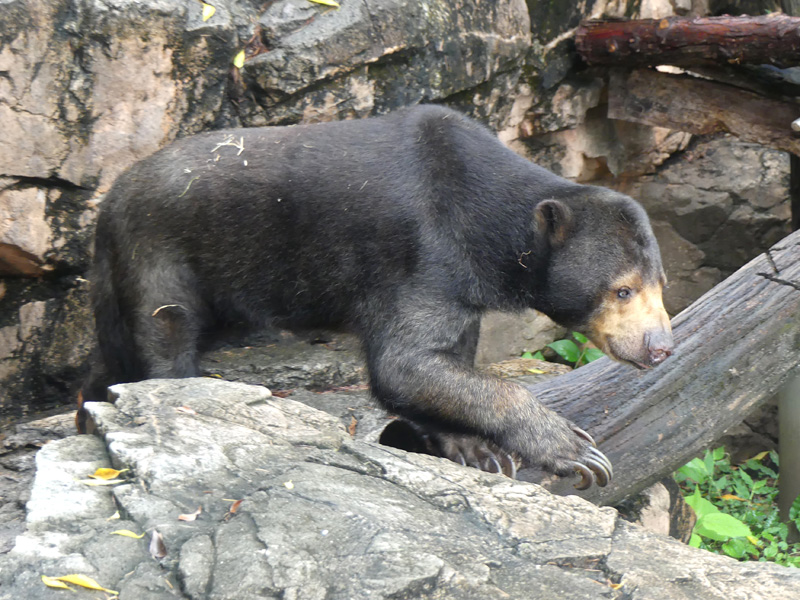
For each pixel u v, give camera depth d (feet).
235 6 30.32
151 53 28.17
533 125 40.93
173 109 29.27
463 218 21.90
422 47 33.47
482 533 14.32
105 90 27.63
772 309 25.55
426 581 12.53
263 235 22.77
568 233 21.59
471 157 22.40
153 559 12.89
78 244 28.68
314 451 16.52
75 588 12.10
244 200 22.62
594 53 39.65
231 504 14.30
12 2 25.14
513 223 21.97
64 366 29.89
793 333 25.71
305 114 31.76
